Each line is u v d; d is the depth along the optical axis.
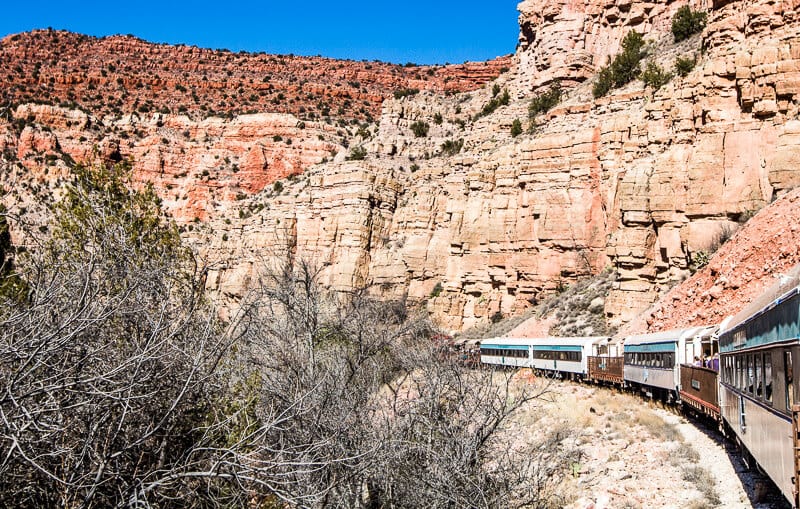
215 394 12.10
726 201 47.62
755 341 15.62
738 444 18.77
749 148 47.41
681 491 17.97
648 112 56.94
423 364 17.94
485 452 14.84
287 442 12.66
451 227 75.44
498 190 70.56
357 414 14.63
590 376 39.88
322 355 17.02
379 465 13.47
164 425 10.30
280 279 18.48
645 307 50.81
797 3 47.28
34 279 10.54
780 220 39.84
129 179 16.30
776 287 15.49
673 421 26.45
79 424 9.72
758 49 47.84
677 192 50.44
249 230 89.19
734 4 51.31
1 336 8.92
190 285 12.62
